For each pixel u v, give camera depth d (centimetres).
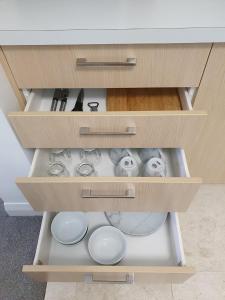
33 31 68
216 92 87
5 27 69
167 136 82
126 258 94
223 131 103
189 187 78
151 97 94
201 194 134
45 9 73
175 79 82
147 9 73
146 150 97
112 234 98
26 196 84
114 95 95
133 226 99
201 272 111
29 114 76
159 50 74
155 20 69
